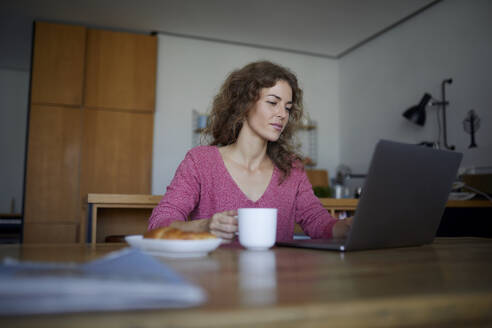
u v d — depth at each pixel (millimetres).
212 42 4613
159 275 323
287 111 1290
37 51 3812
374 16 4016
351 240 756
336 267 547
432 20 3766
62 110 3855
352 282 424
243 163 1296
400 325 327
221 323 284
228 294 355
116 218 2023
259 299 333
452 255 713
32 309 271
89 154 3908
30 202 3693
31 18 3969
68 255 635
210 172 1245
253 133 1281
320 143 5004
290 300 329
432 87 3742
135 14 3930
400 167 780
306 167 4875
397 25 4203
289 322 300
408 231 856
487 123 3172
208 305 308
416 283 419
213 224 818
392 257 677
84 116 3934
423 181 841
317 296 347
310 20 4098
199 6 3783
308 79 5031
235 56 4699
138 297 286
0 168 5375
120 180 3977
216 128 1427
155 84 4184
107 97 4008
